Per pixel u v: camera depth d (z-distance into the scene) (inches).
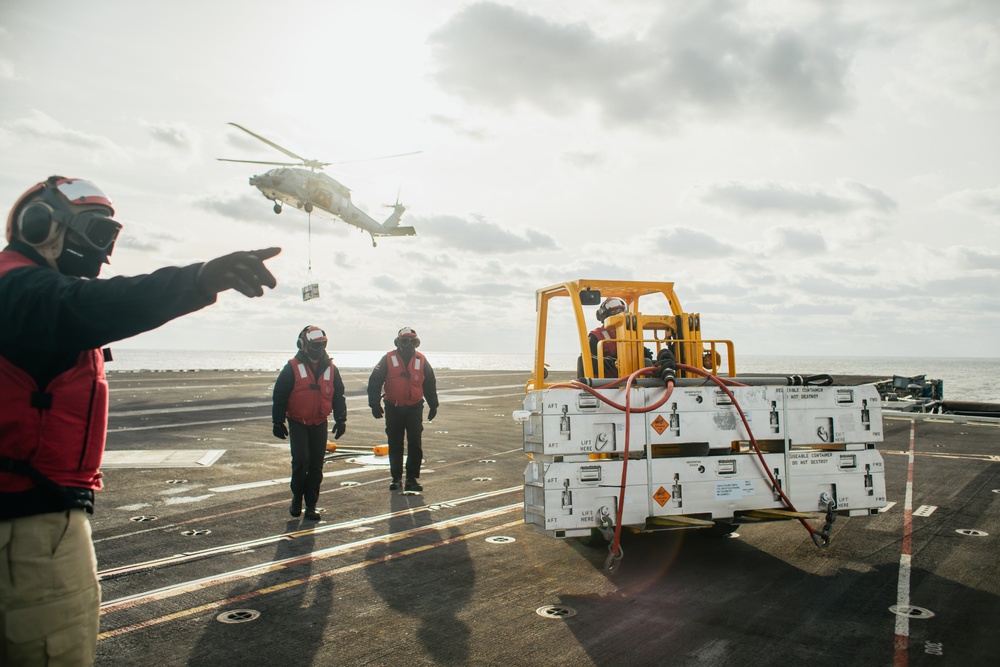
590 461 196.9
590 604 180.5
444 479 368.2
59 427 70.6
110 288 60.9
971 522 273.4
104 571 207.2
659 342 232.2
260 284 63.8
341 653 149.5
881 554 228.2
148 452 443.5
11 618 68.4
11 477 68.9
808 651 149.9
